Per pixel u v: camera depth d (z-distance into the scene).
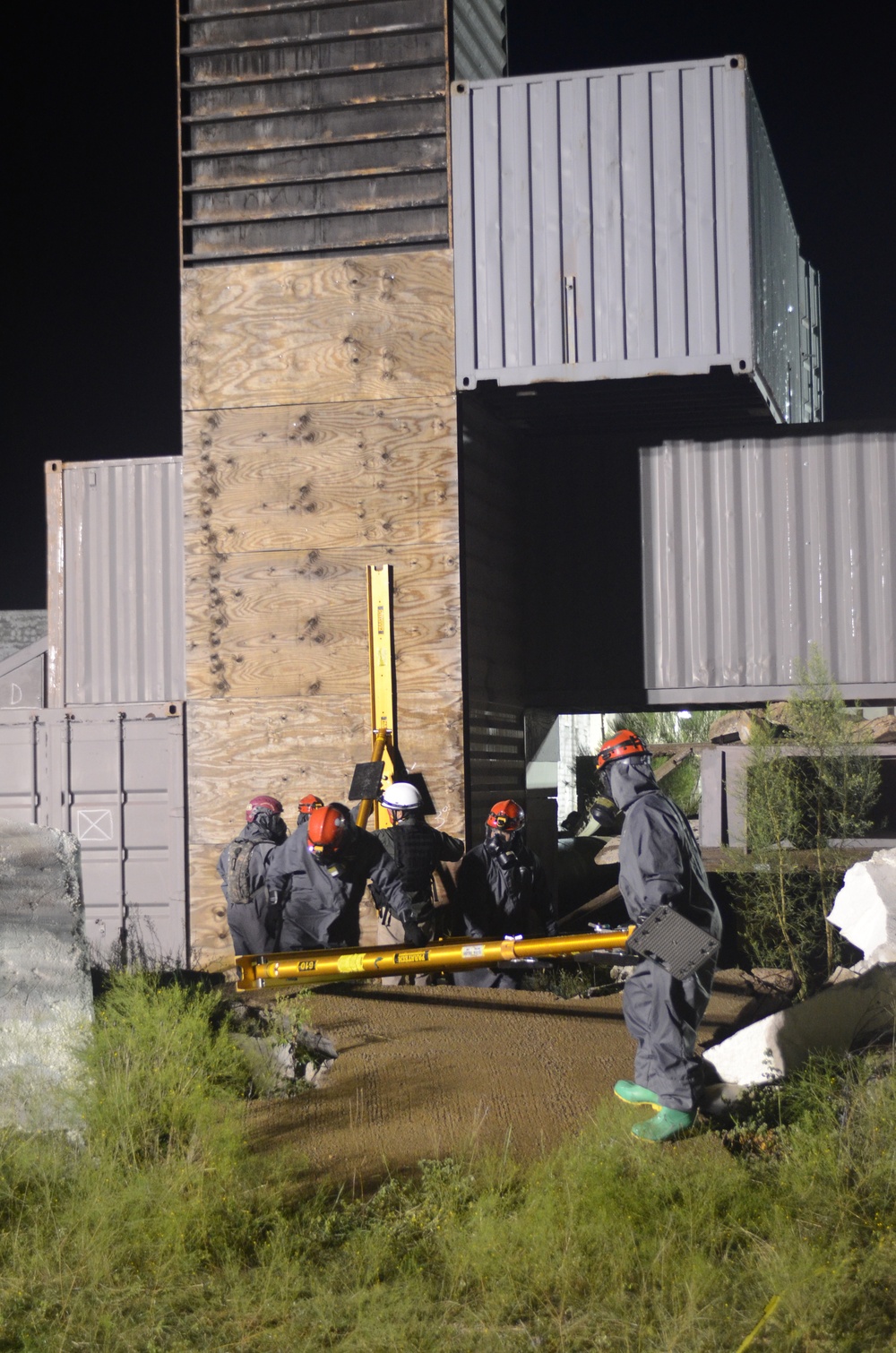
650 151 9.66
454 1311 3.99
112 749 11.50
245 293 10.31
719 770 12.50
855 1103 5.05
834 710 9.98
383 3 10.21
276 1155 4.92
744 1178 4.55
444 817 9.75
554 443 11.75
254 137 10.41
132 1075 5.20
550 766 12.93
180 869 10.89
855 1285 3.89
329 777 10.00
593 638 11.58
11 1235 4.38
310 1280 4.12
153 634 11.90
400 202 10.18
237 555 10.23
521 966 8.20
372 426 10.05
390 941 9.40
